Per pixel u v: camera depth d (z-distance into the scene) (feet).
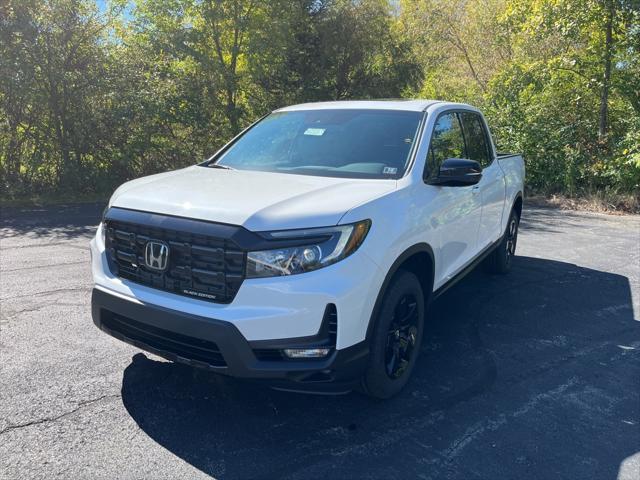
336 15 64.13
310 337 9.75
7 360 12.92
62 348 13.67
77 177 40.16
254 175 12.82
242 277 9.64
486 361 14.17
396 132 14.10
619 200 39.42
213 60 50.49
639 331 16.58
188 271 10.16
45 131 39.99
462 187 14.73
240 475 9.32
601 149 42.98
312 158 13.84
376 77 69.36
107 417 10.82
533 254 25.84
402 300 11.89
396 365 12.02
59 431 10.28
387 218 10.99
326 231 9.85
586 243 28.35
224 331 9.55
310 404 11.72
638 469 9.95
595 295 19.84
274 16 55.72
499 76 49.34
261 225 9.71
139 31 48.78
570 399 12.37
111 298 10.95
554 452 10.36
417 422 11.19
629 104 42.83
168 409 11.23
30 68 37.11
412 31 73.87
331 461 9.82
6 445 9.77
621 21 40.86
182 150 45.98
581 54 44.19
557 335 16.07
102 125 41.16
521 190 22.66
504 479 9.53
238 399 11.75
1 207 34.68
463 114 17.48
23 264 20.93
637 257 25.55
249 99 59.06
